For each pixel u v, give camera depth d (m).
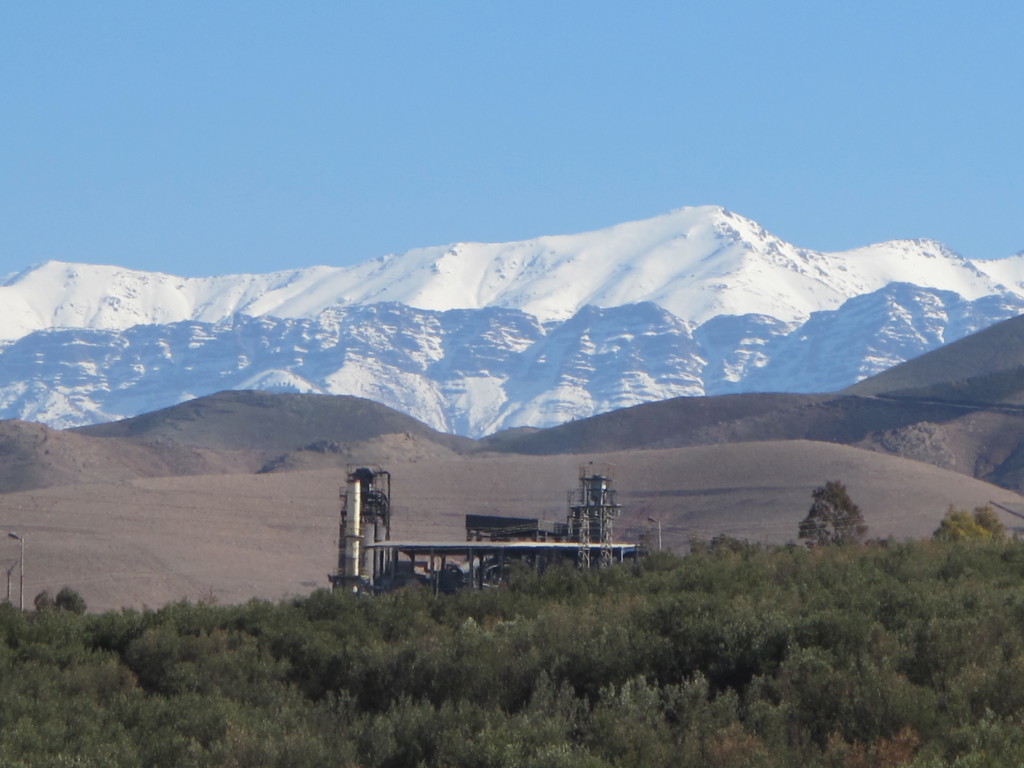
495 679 135.12
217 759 116.19
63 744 121.81
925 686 119.81
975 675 116.69
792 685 118.88
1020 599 147.50
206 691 144.12
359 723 126.50
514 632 149.00
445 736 115.81
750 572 195.50
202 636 163.25
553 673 133.12
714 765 107.00
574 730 117.44
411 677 139.50
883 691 113.19
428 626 172.12
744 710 119.38
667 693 123.25
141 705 134.00
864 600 149.00
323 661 150.62
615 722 114.88
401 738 119.50
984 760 97.38
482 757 110.69
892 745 105.50
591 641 136.50
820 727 113.94
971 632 130.38
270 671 151.00
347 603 187.38
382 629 172.62
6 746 117.31
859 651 127.00
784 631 132.12
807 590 172.00
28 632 173.50
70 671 153.00
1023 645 128.25
